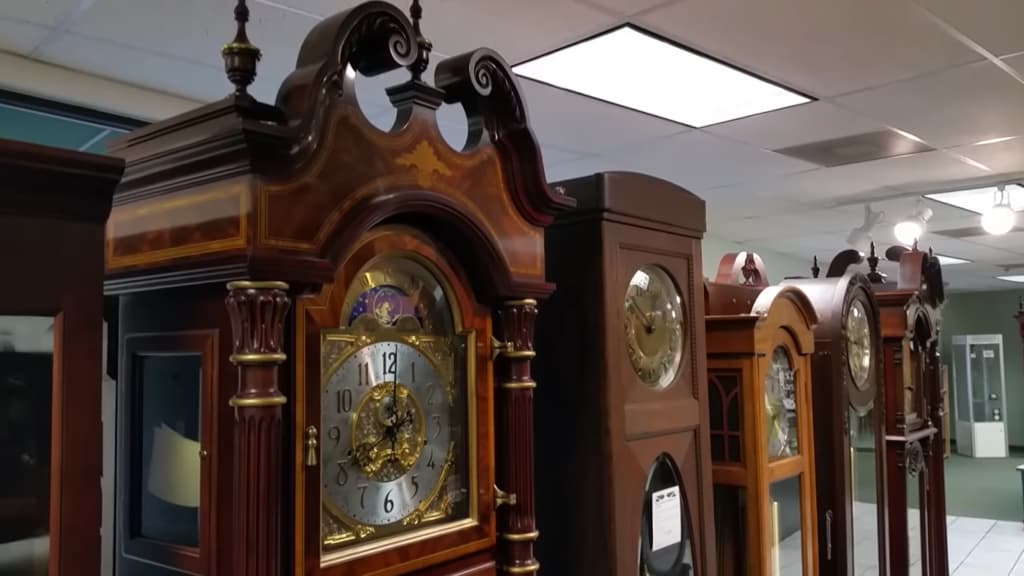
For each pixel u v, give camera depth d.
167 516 1.21
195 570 1.12
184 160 1.10
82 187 0.91
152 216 1.16
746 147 4.01
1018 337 12.77
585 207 1.73
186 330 1.16
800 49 2.73
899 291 3.62
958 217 6.05
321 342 1.12
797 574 2.43
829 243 7.46
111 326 1.77
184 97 3.11
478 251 1.32
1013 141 3.93
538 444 1.80
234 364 1.05
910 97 3.26
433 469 1.29
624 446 1.72
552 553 1.76
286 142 1.05
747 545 2.21
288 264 1.04
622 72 2.94
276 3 2.28
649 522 1.82
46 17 2.36
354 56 1.22
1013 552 5.83
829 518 2.71
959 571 5.36
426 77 2.88
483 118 1.36
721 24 2.52
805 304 2.50
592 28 2.54
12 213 0.87
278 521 1.03
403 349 1.25
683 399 1.93
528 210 1.42
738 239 7.21
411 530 1.25
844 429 2.73
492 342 1.38
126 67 2.78
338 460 1.15
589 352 1.72
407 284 1.28
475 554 1.34
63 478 0.89
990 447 12.16
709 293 2.48
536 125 3.60
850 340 2.91
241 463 1.02
